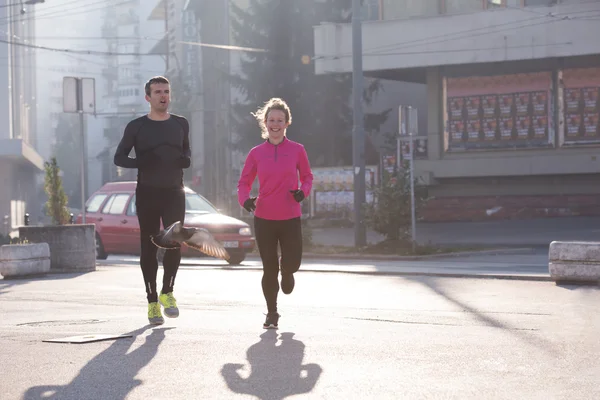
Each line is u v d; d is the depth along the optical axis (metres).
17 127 74.06
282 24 54.97
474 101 46.28
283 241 9.13
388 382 6.23
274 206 9.06
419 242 32.38
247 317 10.04
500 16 42.97
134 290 13.74
